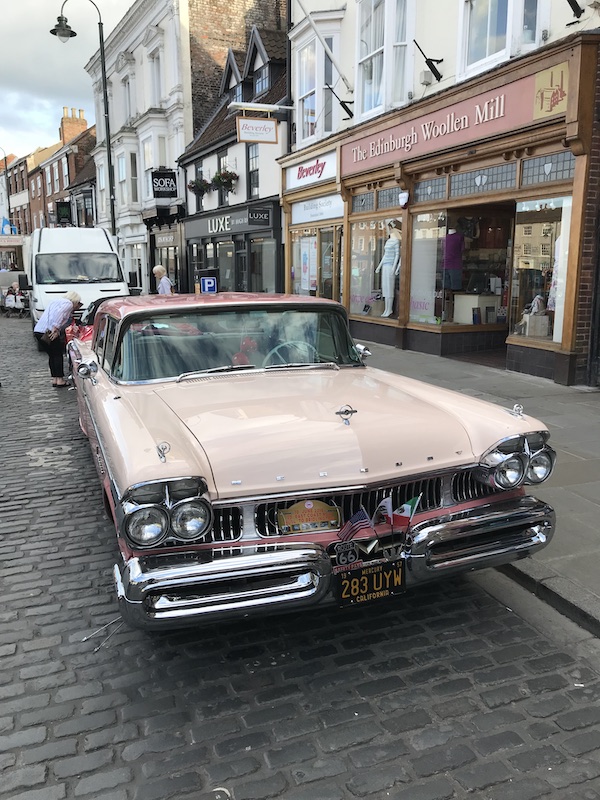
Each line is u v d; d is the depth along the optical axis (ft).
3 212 202.59
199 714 8.82
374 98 40.63
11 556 13.75
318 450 9.18
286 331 13.89
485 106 30.04
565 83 25.35
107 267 50.78
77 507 16.56
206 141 71.15
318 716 8.76
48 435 23.61
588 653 10.15
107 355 14.37
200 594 8.49
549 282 28.58
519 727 8.51
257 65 64.75
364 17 40.68
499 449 9.95
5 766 7.85
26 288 53.36
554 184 27.40
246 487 8.71
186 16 75.20
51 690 9.33
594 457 18.31
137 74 87.86
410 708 8.91
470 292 36.96
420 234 37.83
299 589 8.79
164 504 8.19
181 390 11.81
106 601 11.89
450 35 33.27
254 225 56.03
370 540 9.38
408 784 7.58
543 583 11.69
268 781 7.63
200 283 48.78
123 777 7.69
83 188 114.21
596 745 8.18
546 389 26.71
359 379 13.10
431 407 11.09
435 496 10.00
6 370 39.14
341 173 44.11
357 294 45.57
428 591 12.14
